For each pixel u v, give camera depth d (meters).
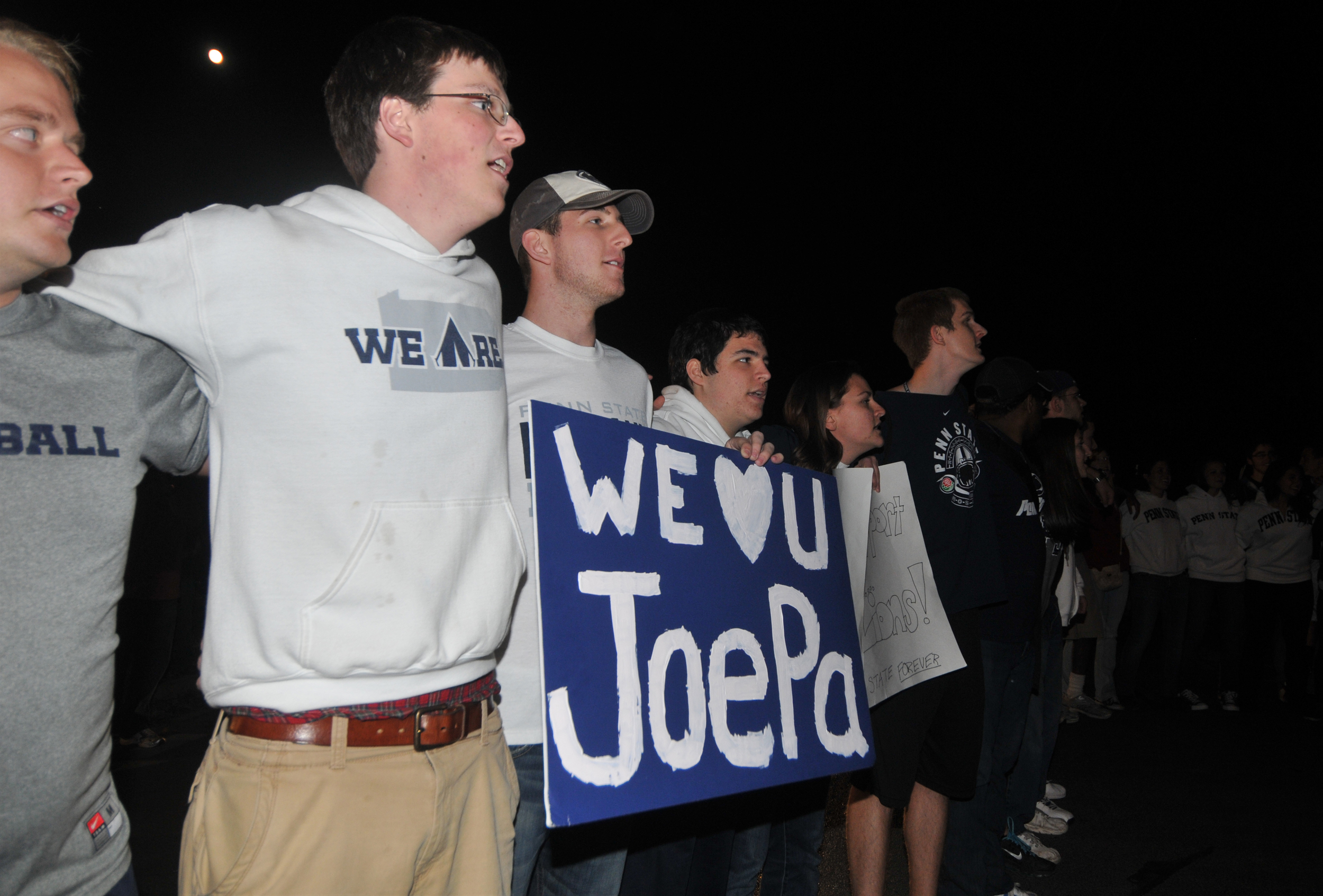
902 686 2.67
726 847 2.43
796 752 2.00
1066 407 4.46
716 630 1.90
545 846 2.08
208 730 5.45
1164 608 7.05
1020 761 3.65
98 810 1.34
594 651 1.62
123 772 4.57
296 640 1.30
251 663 1.31
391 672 1.37
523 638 1.94
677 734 1.74
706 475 2.01
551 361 2.17
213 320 1.31
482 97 1.56
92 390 1.28
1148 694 7.58
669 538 1.86
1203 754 5.49
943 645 2.70
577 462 1.70
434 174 1.53
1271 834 4.10
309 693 1.32
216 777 1.34
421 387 1.43
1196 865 3.73
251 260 1.32
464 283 1.55
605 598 1.67
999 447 3.39
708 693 1.84
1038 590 3.30
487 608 1.50
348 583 1.33
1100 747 5.63
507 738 1.90
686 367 2.71
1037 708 3.65
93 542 1.26
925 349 3.25
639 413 2.34
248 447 1.34
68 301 1.27
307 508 1.33
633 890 2.32
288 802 1.30
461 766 1.48
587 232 2.20
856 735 2.19
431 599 1.41
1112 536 6.56
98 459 1.27
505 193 1.62
